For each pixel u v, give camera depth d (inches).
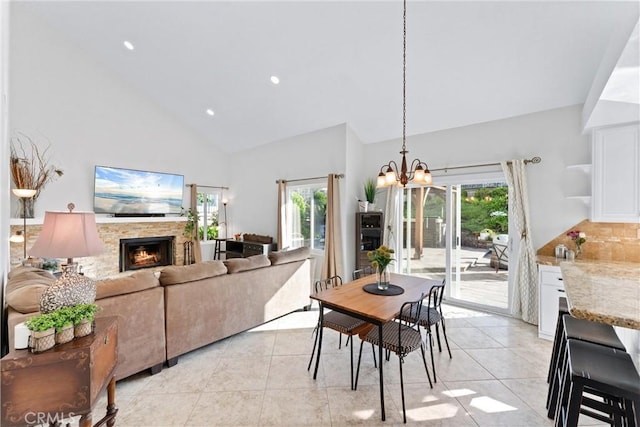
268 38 137.6
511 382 90.6
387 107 160.6
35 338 50.0
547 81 120.8
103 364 58.7
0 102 68.3
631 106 99.4
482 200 156.2
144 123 231.3
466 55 118.1
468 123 156.9
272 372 96.8
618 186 110.6
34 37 181.2
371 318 78.2
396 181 97.3
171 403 81.0
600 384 49.9
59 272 160.4
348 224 188.1
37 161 183.5
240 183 274.4
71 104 196.4
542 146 136.0
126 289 88.7
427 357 105.7
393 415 76.4
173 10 140.7
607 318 51.9
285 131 216.7
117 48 187.6
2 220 74.6
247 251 241.4
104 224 207.6
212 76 181.6
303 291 156.0
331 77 149.7
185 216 252.2
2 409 47.9
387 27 114.8
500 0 95.9
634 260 115.6
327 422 74.0
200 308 107.9
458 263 164.2
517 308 139.9
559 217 131.9
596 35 97.4
